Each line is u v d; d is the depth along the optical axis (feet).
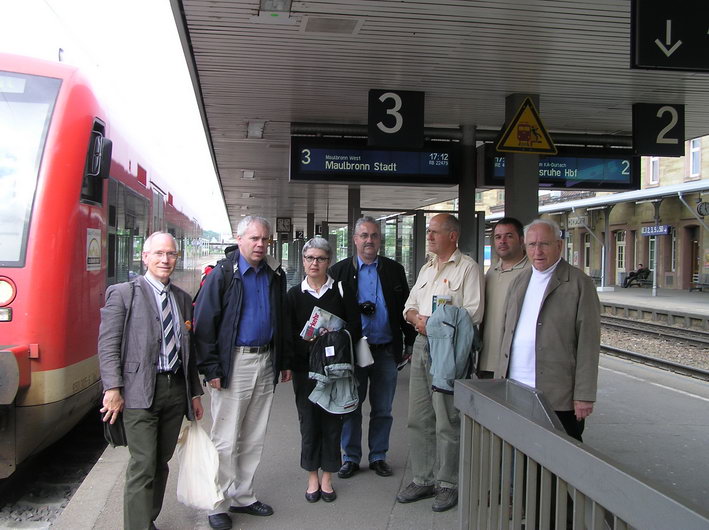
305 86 23.70
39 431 14.57
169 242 11.38
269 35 18.22
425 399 13.60
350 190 43.29
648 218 100.73
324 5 16.07
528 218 24.22
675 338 45.29
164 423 11.29
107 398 10.59
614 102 25.55
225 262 12.53
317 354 12.75
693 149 92.53
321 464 13.30
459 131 28.66
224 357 12.26
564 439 6.41
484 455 8.50
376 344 14.90
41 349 14.42
